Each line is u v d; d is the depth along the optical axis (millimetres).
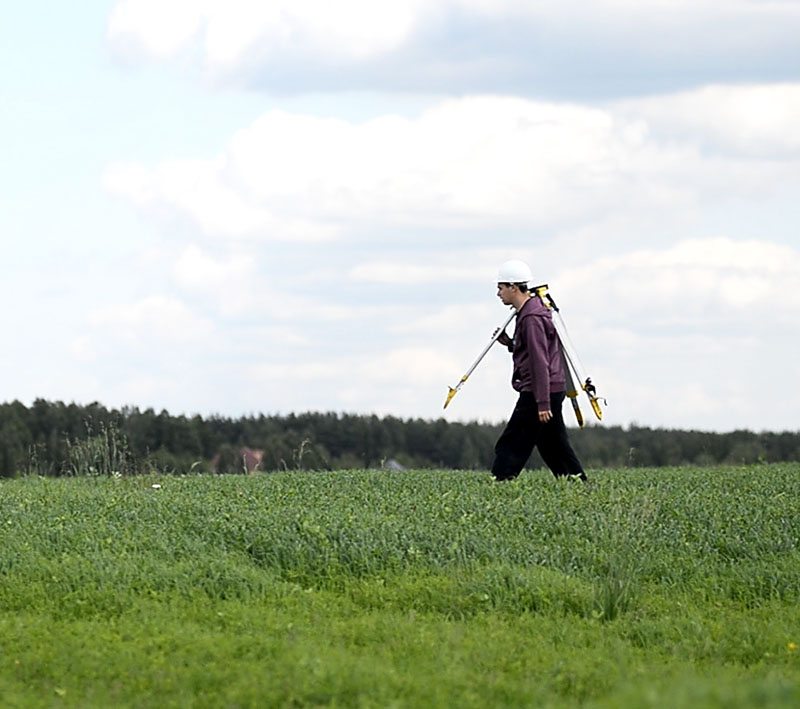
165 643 30328
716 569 39375
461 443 116812
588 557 39312
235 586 36000
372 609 35062
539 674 28812
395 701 25531
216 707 25875
